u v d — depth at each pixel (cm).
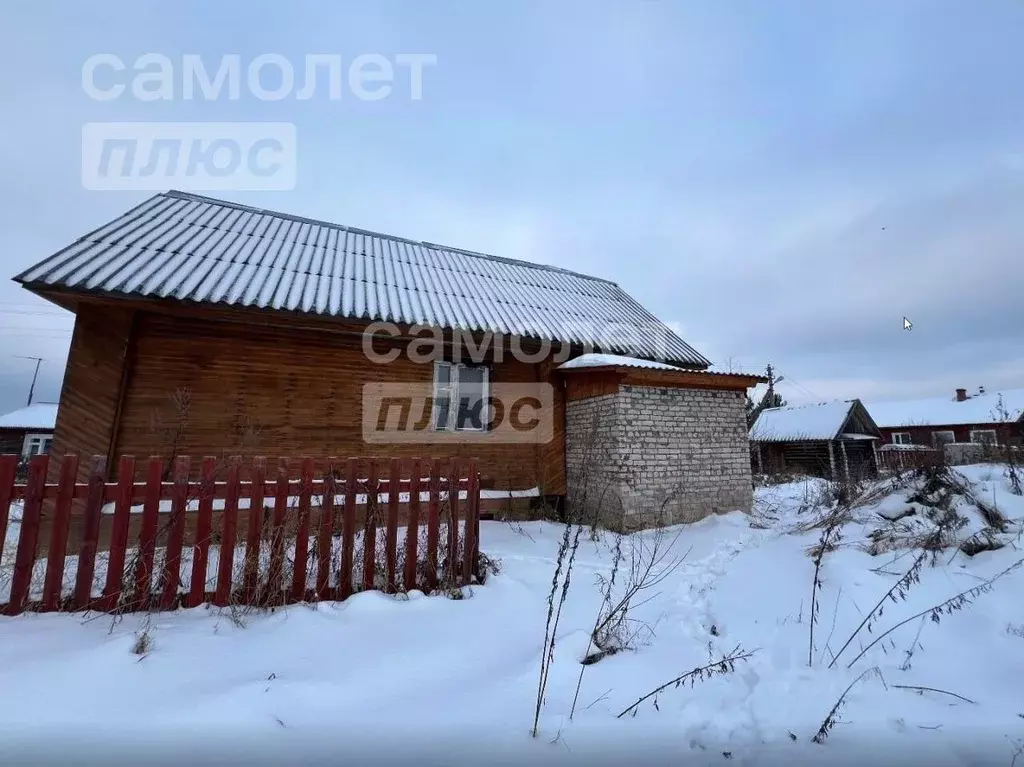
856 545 432
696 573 466
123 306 565
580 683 244
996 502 480
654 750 196
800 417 2375
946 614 299
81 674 225
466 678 251
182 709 207
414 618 318
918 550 392
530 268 1205
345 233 1029
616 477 723
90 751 180
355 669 251
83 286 520
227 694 216
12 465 304
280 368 664
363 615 314
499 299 907
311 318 631
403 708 220
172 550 315
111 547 306
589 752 193
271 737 193
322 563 342
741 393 853
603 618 337
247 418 635
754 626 323
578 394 826
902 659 266
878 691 236
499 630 311
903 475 612
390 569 362
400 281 837
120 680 225
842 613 315
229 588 320
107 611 298
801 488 1326
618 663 276
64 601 299
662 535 655
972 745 196
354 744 191
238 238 802
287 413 660
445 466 401
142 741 186
